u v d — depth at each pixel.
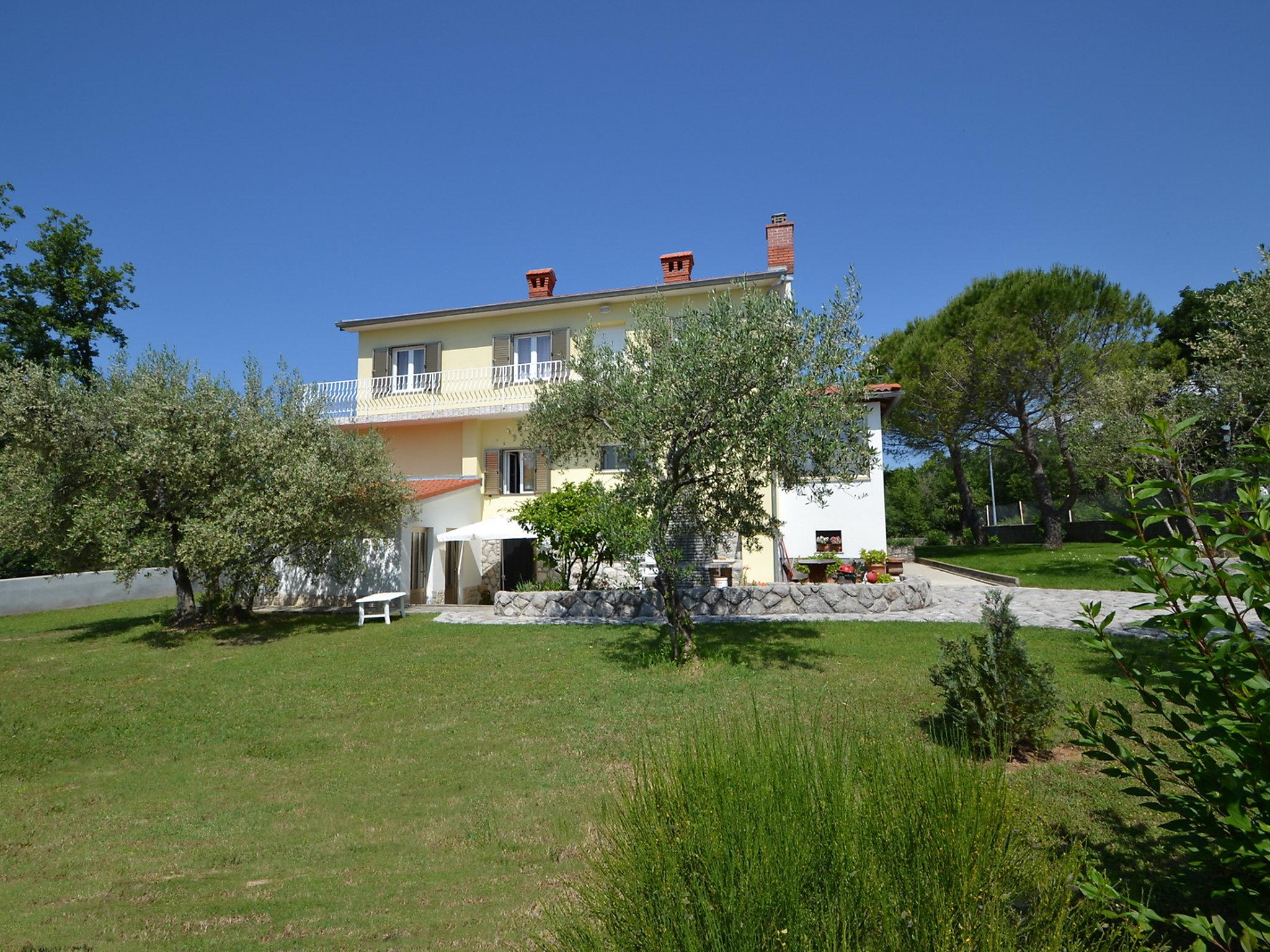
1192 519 2.45
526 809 5.73
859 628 12.27
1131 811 4.85
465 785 6.40
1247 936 2.21
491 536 17.50
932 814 2.53
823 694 8.23
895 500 43.31
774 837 2.39
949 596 16.33
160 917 4.23
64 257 25.23
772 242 22.30
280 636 14.44
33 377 13.72
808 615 13.98
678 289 20.81
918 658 9.88
